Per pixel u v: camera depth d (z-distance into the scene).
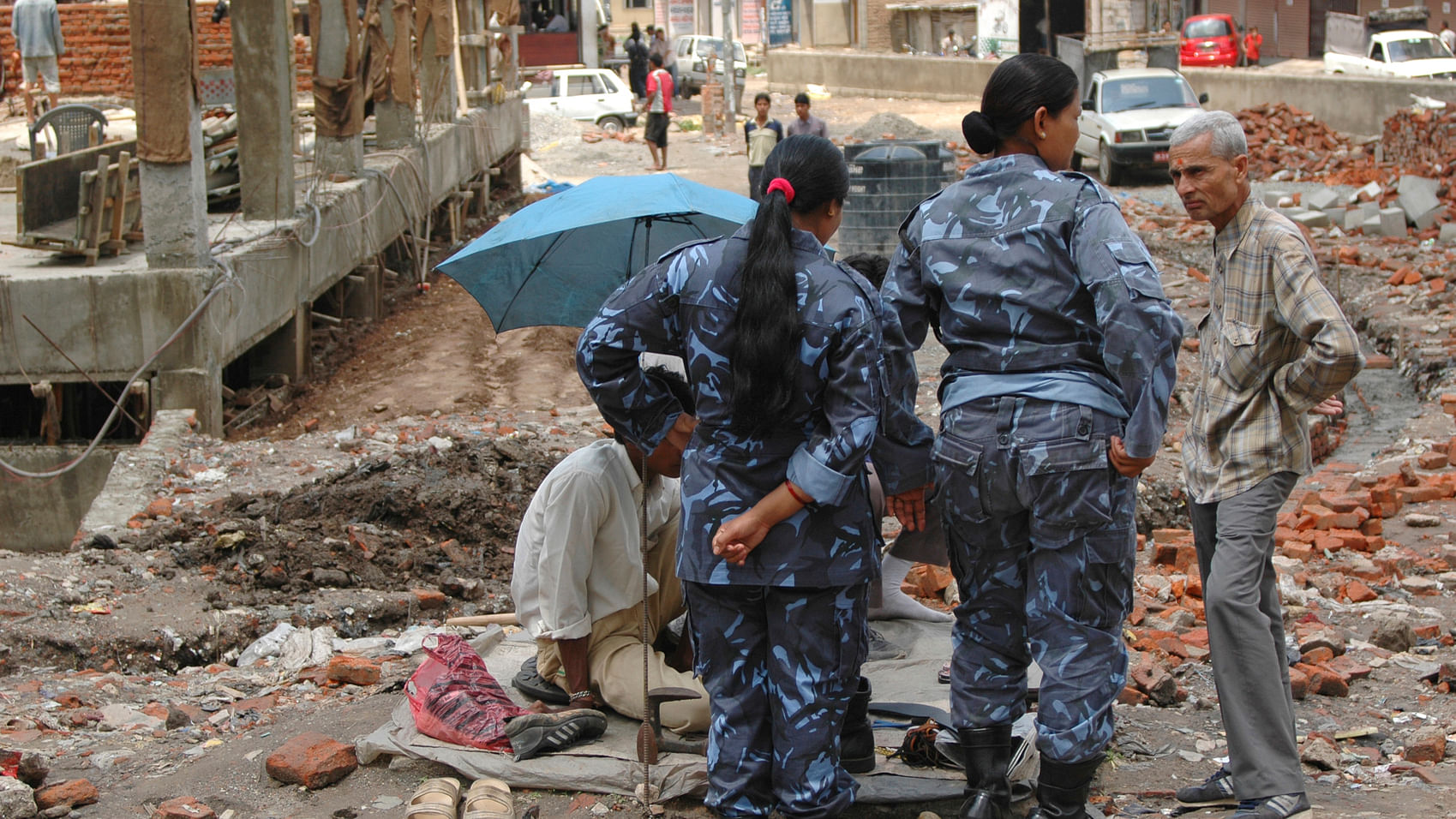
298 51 22.25
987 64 36.75
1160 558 6.70
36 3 19.38
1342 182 19.95
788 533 3.20
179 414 9.64
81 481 9.69
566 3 41.94
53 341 9.68
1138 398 3.03
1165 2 38.56
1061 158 3.36
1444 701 4.67
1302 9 45.41
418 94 19.59
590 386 3.42
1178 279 14.57
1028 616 3.29
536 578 4.05
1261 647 3.45
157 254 9.77
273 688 5.25
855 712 3.72
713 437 3.28
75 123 14.24
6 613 6.02
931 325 3.56
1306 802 3.44
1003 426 3.19
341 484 7.70
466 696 4.02
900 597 4.98
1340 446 9.80
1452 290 13.30
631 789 3.70
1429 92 23.45
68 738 4.53
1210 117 3.58
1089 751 3.22
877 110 36.31
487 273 4.54
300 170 15.02
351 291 14.48
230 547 6.91
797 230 3.19
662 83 25.55
